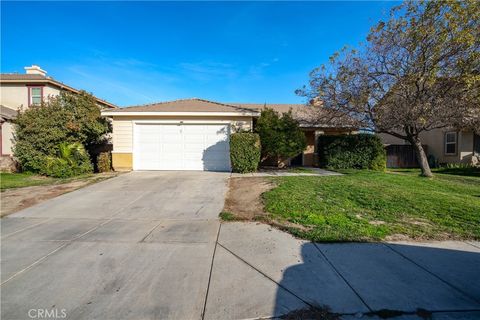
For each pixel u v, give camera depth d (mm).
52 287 3145
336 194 7312
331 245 4305
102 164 12172
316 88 11508
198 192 8031
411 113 10008
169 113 12164
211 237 4699
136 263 3734
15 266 3668
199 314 2660
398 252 4043
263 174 11203
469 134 16859
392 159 18562
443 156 18031
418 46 9625
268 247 4246
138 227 5262
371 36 10547
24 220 5734
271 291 3045
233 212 6137
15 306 2797
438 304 2807
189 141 12422
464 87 9336
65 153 11672
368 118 11266
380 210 6039
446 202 6641
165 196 7633
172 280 3285
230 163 12359
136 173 11531
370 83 10656
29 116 12547
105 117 13758
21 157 12641
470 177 12438
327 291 3041
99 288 3119
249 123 12414
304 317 2611
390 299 2889
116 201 7184
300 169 13758
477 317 2621
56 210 6449
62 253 4074
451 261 3758
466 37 8578
